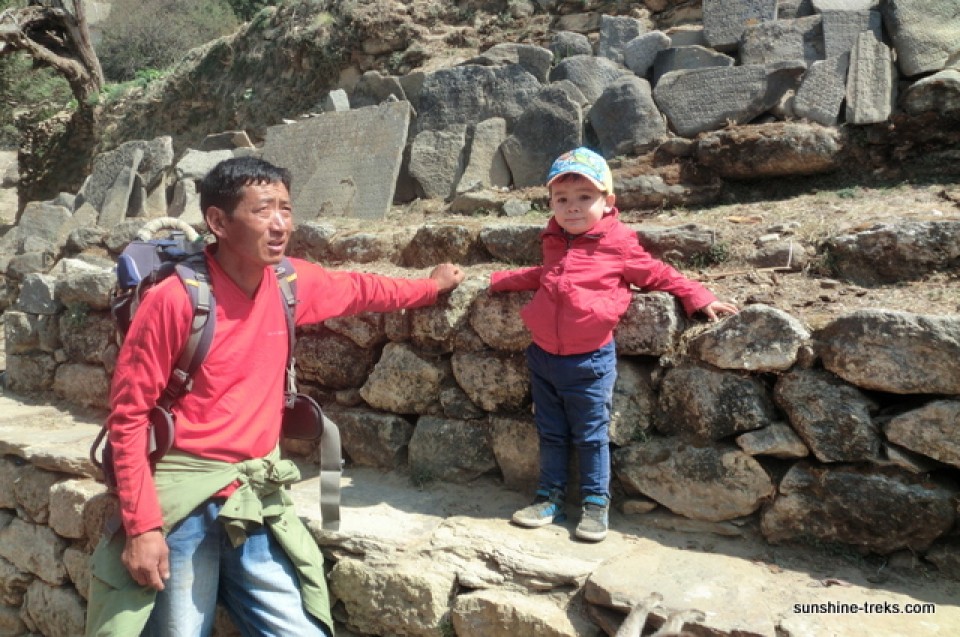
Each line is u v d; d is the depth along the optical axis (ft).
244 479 8.18
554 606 8.41
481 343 10.66
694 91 15.29
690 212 13.88
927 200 12.14
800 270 10.82
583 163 9.13
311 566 8.66
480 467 10.85
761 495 8.91
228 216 7.89
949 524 8.08
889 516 8.27
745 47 15.81
